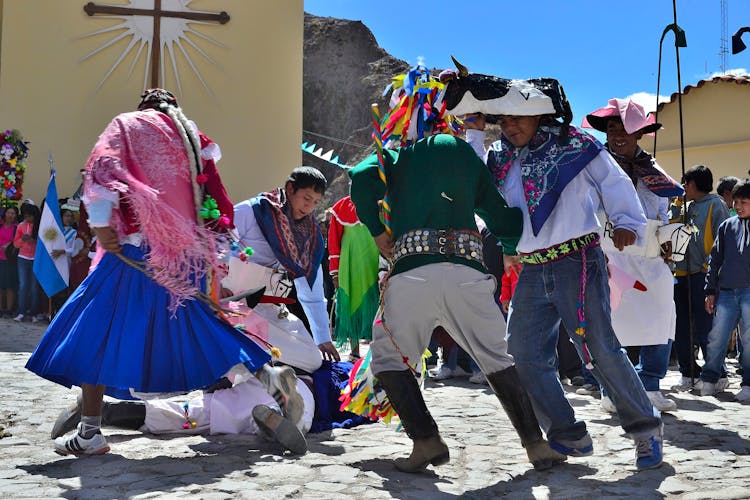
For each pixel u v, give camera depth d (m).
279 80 13.36
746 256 6.37
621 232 3.82
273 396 3.97
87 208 3.69
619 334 5.36
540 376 3.95
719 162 16.20
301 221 4.87
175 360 3.77
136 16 12.98
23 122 12.77
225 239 4.01
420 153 3.71
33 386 6.02
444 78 3.98
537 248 3.86
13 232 12.88
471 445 4.39
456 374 7.38
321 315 5.01
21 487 3.34
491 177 3.85
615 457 4.11
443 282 3.58
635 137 5.39
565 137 3.84
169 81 13.08
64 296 12.62
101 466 3.71
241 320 4.65
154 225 3.72
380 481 3.56
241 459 3.91
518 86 3.78
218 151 4.08
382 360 3.70
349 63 35.06
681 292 7.14
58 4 12.84
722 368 6.76
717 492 3.44
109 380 3.67
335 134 33.97
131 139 3.82
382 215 3.70
